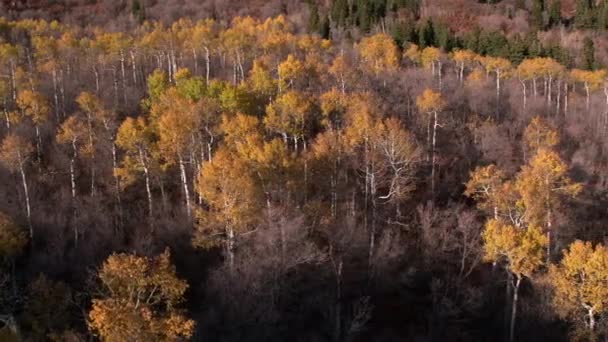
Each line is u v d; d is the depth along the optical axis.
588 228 49.53
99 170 50.81
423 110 58.84
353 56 83.88
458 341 39.03
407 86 71.50
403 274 41.81
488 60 80.94
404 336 39.16
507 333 38.62
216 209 37.34
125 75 77.88
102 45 71.31
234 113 49.50
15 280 37.38
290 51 79.19
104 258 40.31
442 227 45.72
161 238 42.88
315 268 40.44
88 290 33.69
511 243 34.91
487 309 41.25
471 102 70.25
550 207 42.22
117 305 22.41
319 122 58.97
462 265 41.03
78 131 47.91
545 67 75.06
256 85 59.16
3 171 48.97
